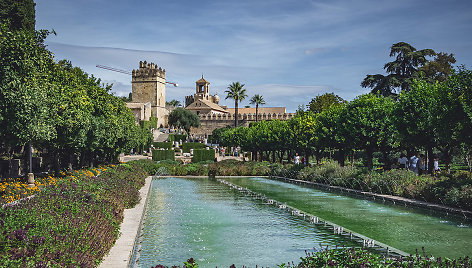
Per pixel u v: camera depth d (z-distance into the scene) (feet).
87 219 28.60
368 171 75.46
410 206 54.60
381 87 137.80
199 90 500.74
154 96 382.22
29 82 47.06
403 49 135.64
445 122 66.23
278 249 32.50
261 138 159.12
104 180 54.34
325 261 21.34
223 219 46.83
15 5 112.88
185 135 309.83
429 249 31.27
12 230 21.45
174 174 124.16
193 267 19.90
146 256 30.71
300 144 125.49
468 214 44.29
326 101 180.14
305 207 55.57
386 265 20.95
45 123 55.36
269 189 82.38
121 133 111.75
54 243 21.30
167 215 49.80
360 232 38.22
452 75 67.56
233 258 29.91
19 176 80.53
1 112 42.70
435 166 82.53
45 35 50.75
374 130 85.61
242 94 294.66
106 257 25.38
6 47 42.60
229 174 124.88
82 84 92.17
